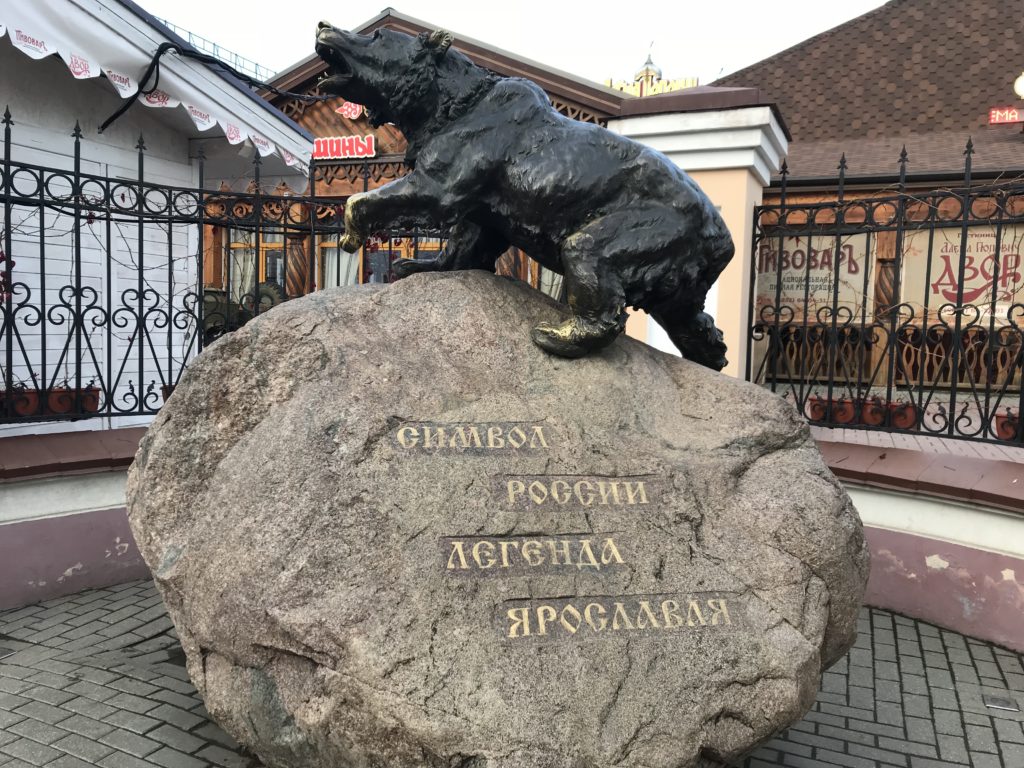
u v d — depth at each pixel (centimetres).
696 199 317
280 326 288
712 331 371
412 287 315
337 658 217
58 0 552
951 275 792
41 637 406
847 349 629
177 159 769
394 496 247
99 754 293
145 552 269
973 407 791
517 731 205
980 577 440
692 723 218
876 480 471
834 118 1343
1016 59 1288
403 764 208
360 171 1140
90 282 688
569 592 236
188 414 280
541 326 309
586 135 314
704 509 268
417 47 316
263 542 239
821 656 268
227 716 238
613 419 291
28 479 444
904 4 1378
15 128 633
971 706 362
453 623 222
